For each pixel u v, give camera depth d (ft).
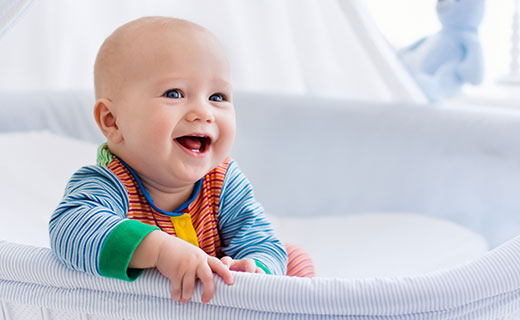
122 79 2.61
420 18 7.04
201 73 2.60
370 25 4.62
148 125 2.52
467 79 6.25
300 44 5.71
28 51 6.14
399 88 5.07
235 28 6.01
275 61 6.14
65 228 2.25
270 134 5.69
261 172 5.66
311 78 5.84
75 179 2.68
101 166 2.69
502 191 4.20
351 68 5.58
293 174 5.49
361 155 5.12
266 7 5.87
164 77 2.54
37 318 2.42
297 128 5.56
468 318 2.04
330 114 5.40
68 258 2.19
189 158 2.57
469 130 4.51
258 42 6.07
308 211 5.32
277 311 2.01
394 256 3.84
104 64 2.69
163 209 2.83
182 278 2.06
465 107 4.70
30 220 4.14
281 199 5.49
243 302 2.01
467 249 3.80
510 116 4.35
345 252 4.01
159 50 2.57
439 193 4.58
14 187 4.73
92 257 2.13
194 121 2.56
